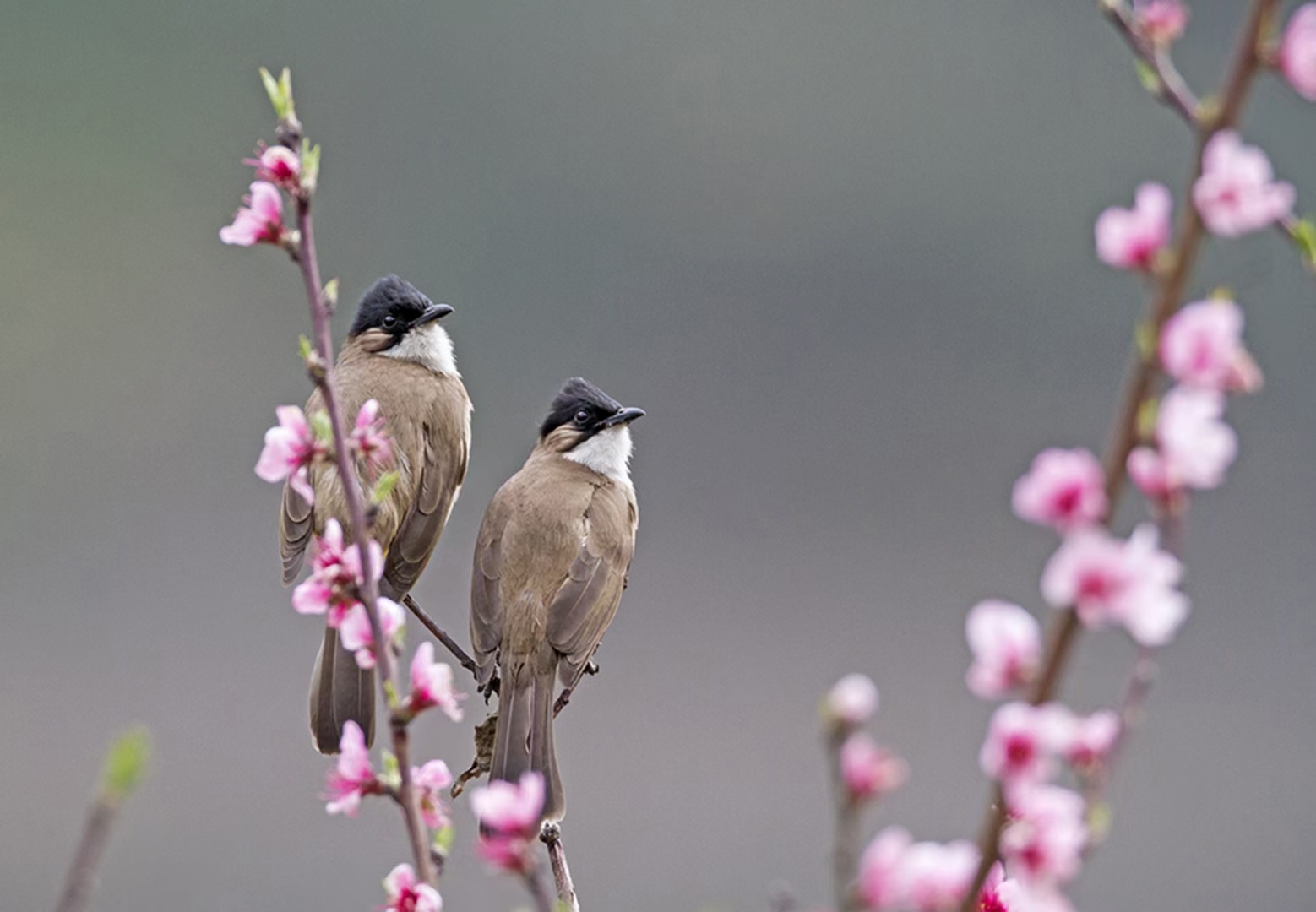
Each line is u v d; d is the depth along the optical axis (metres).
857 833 4.05
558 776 11.19
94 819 4.37
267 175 6.28
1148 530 3.78
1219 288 3.92
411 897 5.90
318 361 6.21
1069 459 3.79
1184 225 3.84
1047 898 4.21
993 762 3.88
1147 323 3.84
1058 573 3.75
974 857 4.14
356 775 5.98
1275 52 3.84
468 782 10.20
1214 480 3.79
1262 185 3.80
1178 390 3.81
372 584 6.02
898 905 4.09
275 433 6.30
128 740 4.41
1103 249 3.88
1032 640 3.91
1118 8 4.20
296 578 11.35
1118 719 4.18
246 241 6.28
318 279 6.29
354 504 6.11
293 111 6.36
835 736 4.04
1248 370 3.79
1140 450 3.82
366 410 6.40
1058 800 4.12
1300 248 3.86
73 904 4.32
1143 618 3.72
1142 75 4.16
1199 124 3.89
